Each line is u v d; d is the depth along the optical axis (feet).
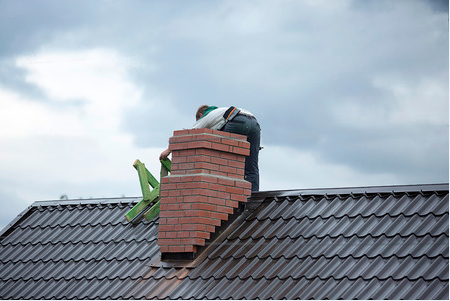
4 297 75.46
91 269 74.59
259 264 64.13
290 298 57.98
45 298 72.64
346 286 56.85
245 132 75.97
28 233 87.04
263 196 73.15
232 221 71.61
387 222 61.98
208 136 70.18
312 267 60.49
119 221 82.17
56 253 80.48
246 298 60.08
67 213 88.63
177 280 66.64
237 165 72.13
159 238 70.64
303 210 68.80
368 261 58.54
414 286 53.57
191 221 68.74
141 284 68.28
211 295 62.49
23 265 80.69
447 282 52.75
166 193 71.20
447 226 58.08
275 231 67.62
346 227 63.62
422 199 63.00
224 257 67.05
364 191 67.26
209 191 69.41
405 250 57.82
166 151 76.13
